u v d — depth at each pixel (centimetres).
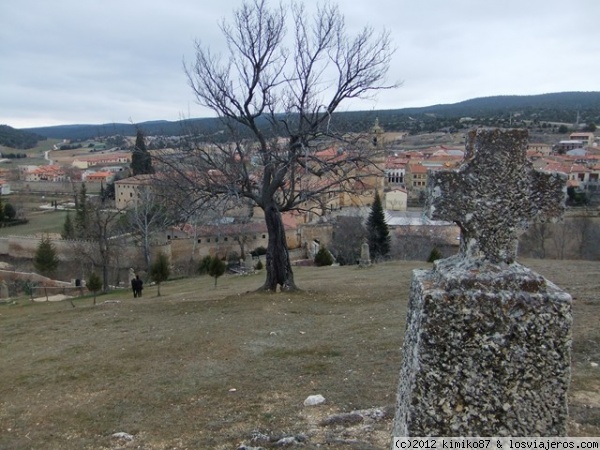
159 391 838
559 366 292
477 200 312
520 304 293
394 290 1725
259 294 1711
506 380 294
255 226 5066
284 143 1773
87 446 648
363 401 712
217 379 877
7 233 6069
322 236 5388
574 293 1335
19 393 895
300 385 811
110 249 3816
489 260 312
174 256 4516
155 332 1288
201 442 624
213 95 1673
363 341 1041
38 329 1490
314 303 1553
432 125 14188
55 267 3947
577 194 5844
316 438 587
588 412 581
